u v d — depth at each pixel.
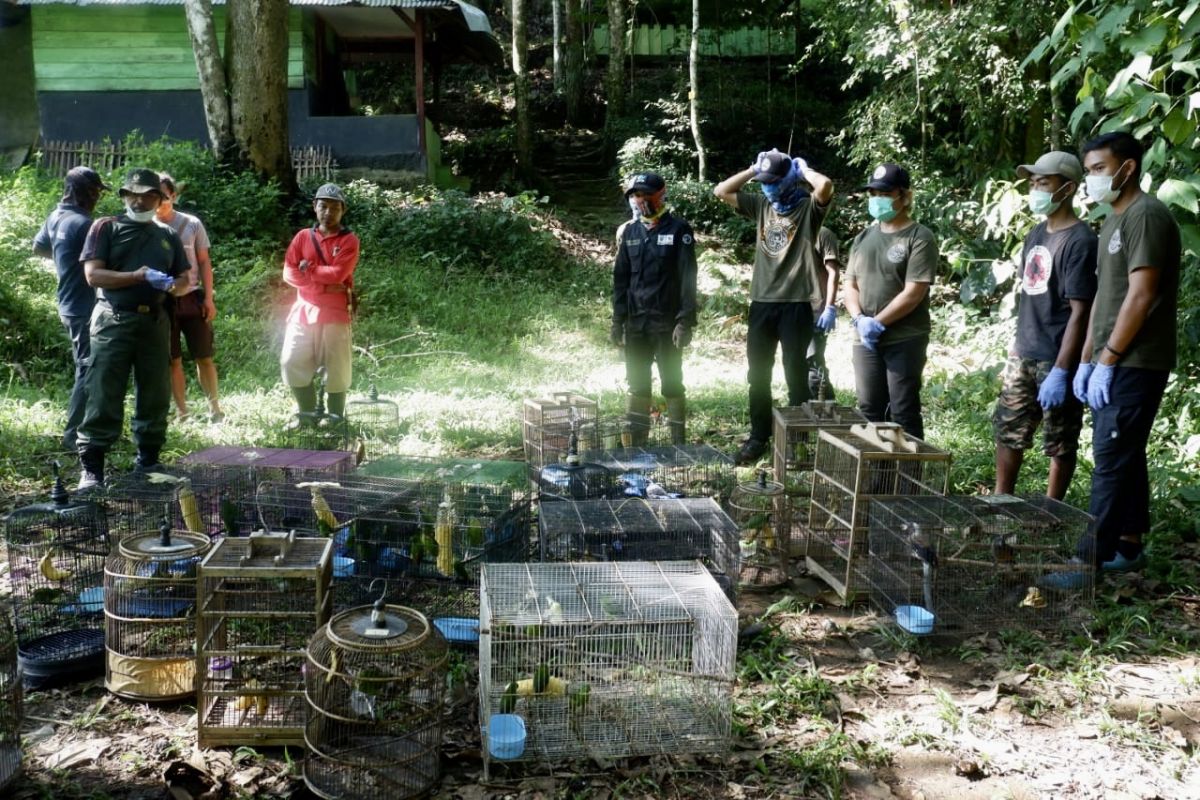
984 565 4.81
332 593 4.16
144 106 17.50
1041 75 15.04
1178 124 5.54
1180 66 5.28
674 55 27.88
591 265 16.17
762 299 7.30
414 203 16.36
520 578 4.21
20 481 6.82
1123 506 5.16
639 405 7.82
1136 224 4.84
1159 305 4.93
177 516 5.23
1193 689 4.28
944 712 4.04
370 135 18.00
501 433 8.32
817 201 7.12
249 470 5.53
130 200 6.28
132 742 3.81
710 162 22.70
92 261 6.21
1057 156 5.32
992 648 4.66
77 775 3.60
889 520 4.95
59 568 4.77
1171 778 3.65
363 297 12.87
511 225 16.11
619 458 6.04
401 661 3.55
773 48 26.81
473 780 3.63
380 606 3.54
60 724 3.94
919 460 5.28
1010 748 3.85
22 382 9.52
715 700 3.79
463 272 14.97
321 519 4.70
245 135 14.73
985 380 9.45
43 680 4.24
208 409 8.91
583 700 3.75
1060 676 4.38
